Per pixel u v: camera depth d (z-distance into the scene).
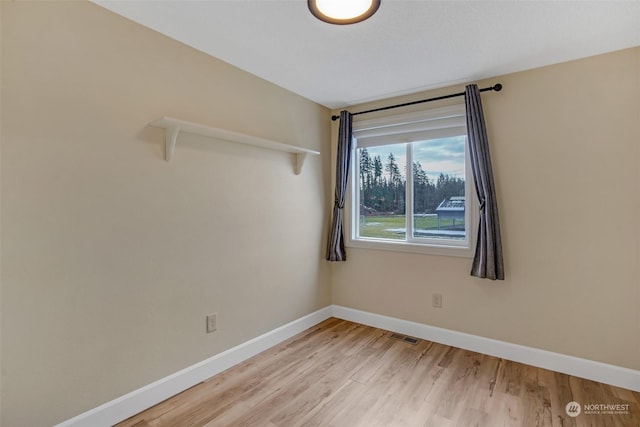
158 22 1.86
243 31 1.94
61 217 1.59
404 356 2.58
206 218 2.25
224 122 2.36
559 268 2.35
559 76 2.32
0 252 1.42
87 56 1.67
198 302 2.21
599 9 1.69
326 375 2.29
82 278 1.67
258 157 2.64
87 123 1.67
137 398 1.87
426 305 2.92
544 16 1.76
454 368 2.39
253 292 2.61
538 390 2.10
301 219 3.09
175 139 2.01
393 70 2.47
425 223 3.02
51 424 1.57
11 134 1.44
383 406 1.94
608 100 2.17
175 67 2.05
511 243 2.51
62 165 1.59
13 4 1.45
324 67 2.44
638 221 2.09
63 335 1.61
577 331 2.29
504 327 2.55
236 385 2.17
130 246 1.85
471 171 2.70
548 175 2.37
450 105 2.77
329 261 3.48
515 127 2.48
